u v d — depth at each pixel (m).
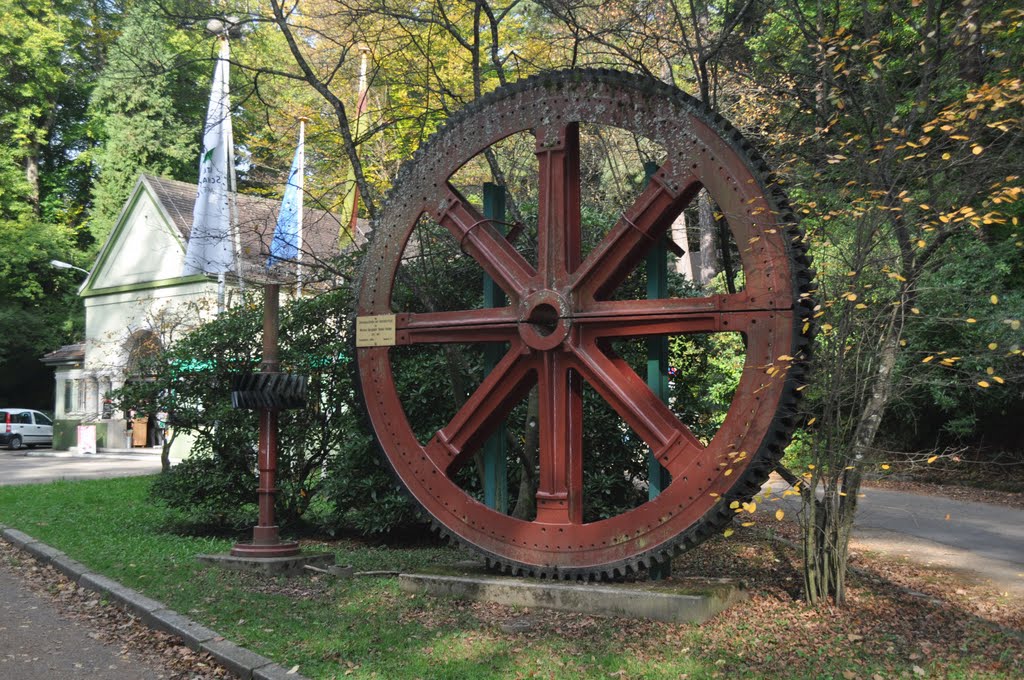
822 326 6.03
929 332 9.84
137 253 31.42
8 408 40.19
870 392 6.91
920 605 6.88
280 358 11.00
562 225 7.41
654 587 6.73
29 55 38.50
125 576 8.23
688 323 6.73
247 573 8.33
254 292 13.16
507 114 7.75
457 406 9.46
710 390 16.61
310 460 11.27
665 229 7.22
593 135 12.80
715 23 11.72
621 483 9.93
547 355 7.35
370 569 8.70
